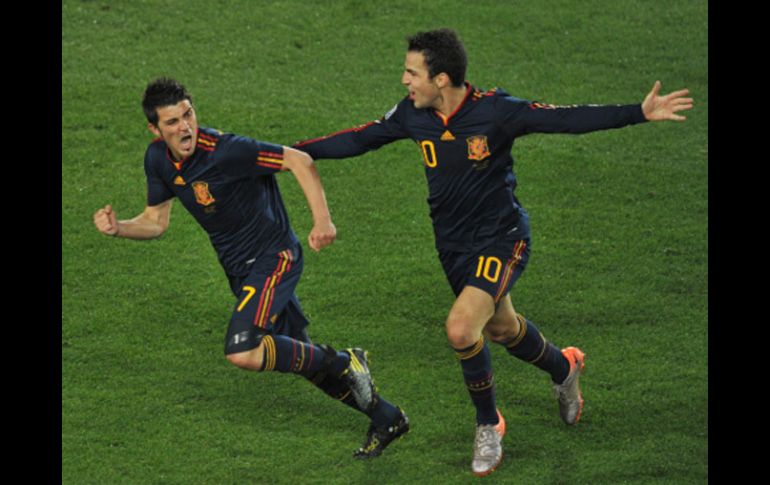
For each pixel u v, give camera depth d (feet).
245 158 73.87
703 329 89.76
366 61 123.13
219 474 76.33
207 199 74.74
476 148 74.23
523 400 83.76
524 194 105.81
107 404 82.43
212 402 82.99
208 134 74.02
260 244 76.13
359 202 104.47
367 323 90.89
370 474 76.54
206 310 92.17
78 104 114.83
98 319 90.79
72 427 80.18
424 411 82.28
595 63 124.36
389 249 98.99
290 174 109.40
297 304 79.10
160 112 71.82
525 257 76.89
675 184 107.04
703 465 76.69
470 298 74.43
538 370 86.84
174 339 89.15
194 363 86.74
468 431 80.38
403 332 90.07
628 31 129.59
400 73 121.49
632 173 108.68
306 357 75.31
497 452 76.79
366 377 76.64
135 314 91.50
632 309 92.12
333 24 128.47
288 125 112.98
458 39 73.46
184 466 77.00
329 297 93.50
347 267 96.78
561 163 109.91
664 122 115.96
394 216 102.83
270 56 123.34
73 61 120.57
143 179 106.83
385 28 128.16
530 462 77.56
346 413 82.38
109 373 85.46
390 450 78.84
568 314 91.76
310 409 82.64
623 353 87.61
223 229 75.92
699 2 133.49
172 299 93.20
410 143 112.37
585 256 98.12
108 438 79.36
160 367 86.22
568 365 79.71
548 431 80.53
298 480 75.92
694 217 102.63
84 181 106.22
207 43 124.67
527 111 73.61
